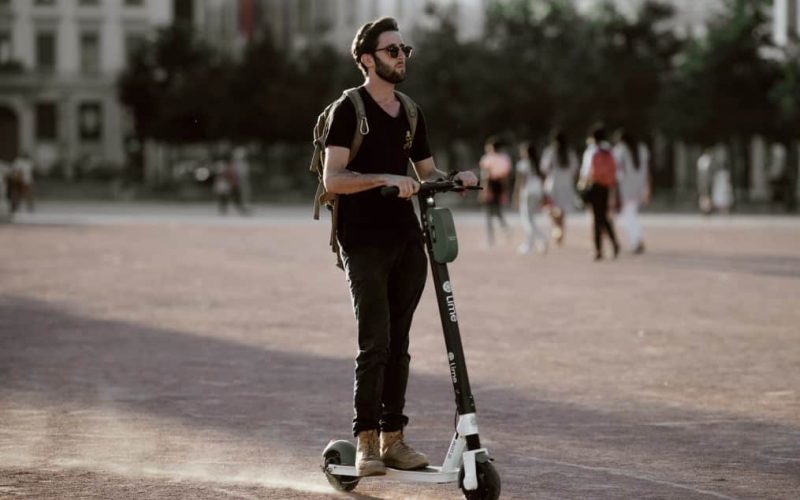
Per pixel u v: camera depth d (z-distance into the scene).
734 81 60.53
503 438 9.68
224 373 12.80
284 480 8.30
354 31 94.75
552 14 65.62
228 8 118.19
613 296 20.27
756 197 70.62
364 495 7.90
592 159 27.62
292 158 86.06
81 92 104.25
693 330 16.09
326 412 10.71
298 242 34.72
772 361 13.53
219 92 79.81
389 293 7.80
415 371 12.95
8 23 103.94
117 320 17.28
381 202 7.65
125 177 85.00
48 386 12.05
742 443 9.52
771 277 23.45
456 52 65.88
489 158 33.34
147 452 9.16
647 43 64.19
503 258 28.61
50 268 25.94
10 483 8.16
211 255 29.77
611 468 8.66
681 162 77.38
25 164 56.25
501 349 14.51
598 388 11.94
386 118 7.68
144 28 105.75
